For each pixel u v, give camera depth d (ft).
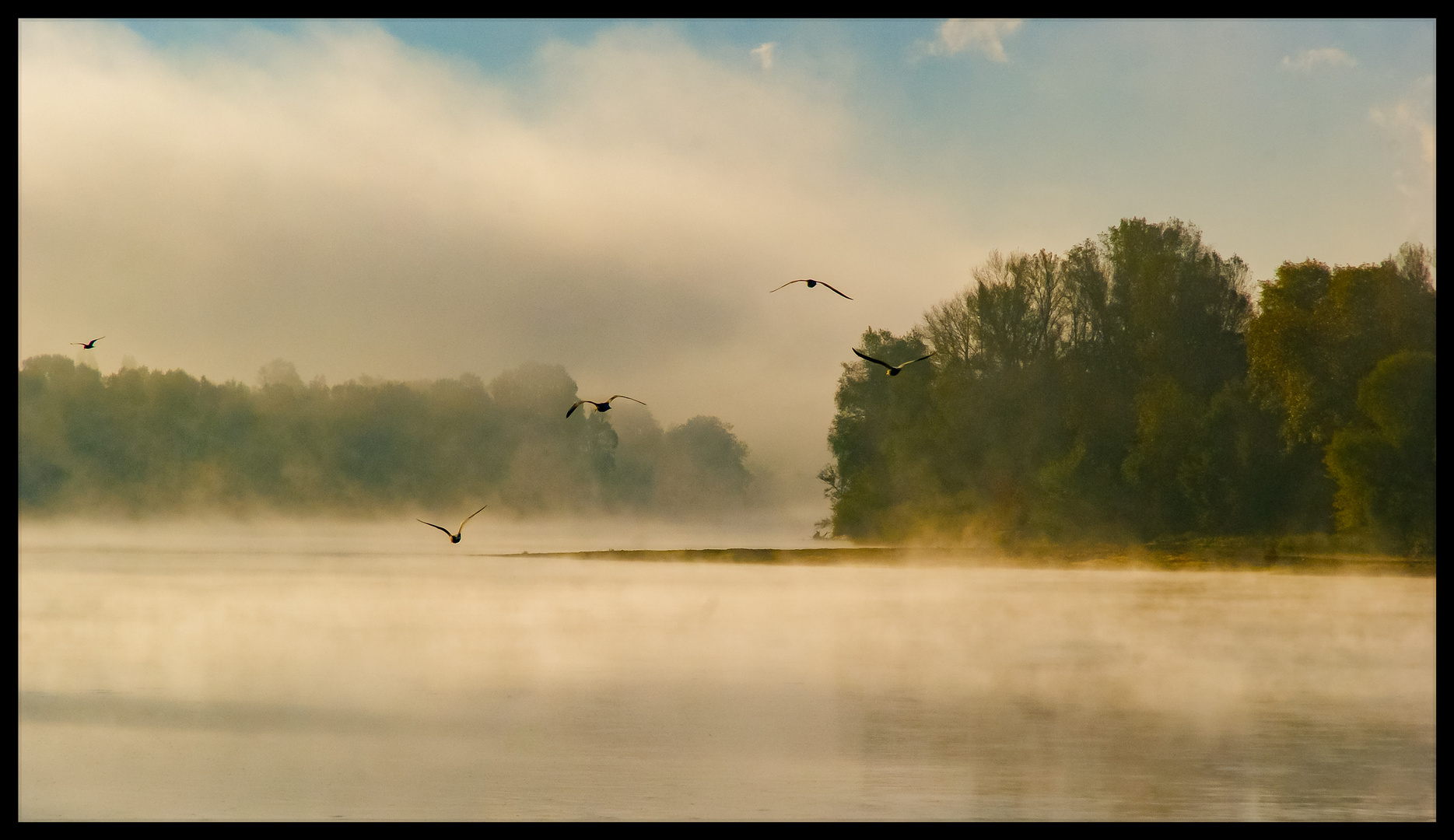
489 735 76.38
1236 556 232.53
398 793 63.52
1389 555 214.07
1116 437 263.49
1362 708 85.97
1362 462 211.20
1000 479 270.46
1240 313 273.75
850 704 87.04
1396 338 218.59
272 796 63.26
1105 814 59.93
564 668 103.91
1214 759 70.54
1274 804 61.46
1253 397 247.29
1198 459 248.73
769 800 61.41
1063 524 258.57
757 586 198.49
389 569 246.47
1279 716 82.79
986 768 68.39
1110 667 104.88
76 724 80.69
